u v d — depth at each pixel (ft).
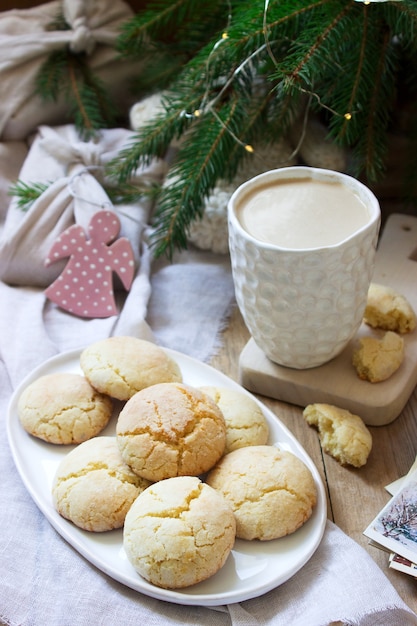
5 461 2.07
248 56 2.37
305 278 1.96
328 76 2.39
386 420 2.12
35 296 2.50
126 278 2.47
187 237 2.65
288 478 1.86
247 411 2.02
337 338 2.09
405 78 2.63
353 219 2.04
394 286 2.40
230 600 1.74
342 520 1.94
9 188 2.76
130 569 1.79
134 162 2.57
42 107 2.85
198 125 2.51
